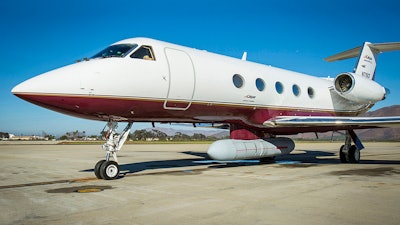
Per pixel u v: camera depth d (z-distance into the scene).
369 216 4.92
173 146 38.78
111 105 9.05
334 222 4.61
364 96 14.23
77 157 18.69
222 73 11.47
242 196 6.45
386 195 6.51
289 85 14.14
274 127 13.31
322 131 14.79
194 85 10.55
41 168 12.48
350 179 8.81
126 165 13.46
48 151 26.08
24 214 5.18
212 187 7.55
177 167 12.52
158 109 10.04
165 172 10.76
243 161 15.55
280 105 13.52
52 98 8.30
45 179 9.26
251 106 12.38
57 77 8.43
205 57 11.43
